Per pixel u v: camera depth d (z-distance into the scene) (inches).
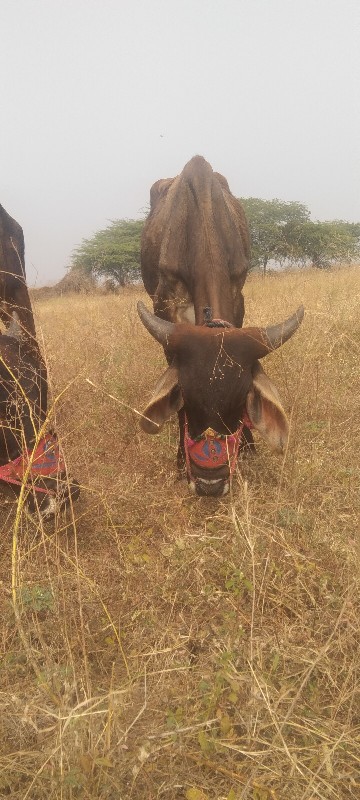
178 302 72.7
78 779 29.5
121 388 79.4
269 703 33.4
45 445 47.3
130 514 55.2
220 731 33.4
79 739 30.8
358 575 41.9
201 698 35.4
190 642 40.7
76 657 39.4
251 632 37.1
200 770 31.9
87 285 445.7
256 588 43.3
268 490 56.8
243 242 81.5
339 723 33.7
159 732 32.5
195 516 55.9
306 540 48.4
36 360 53.9
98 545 51.8
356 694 34.9
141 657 39.1
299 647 38.2
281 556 45.8
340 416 68.8
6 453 47.6
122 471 62.6
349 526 49.9
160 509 56.9
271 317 106.7
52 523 50.3
